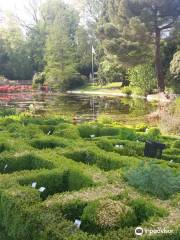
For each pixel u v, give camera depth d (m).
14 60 64.38
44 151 8.53
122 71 45.06
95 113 25.05
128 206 5.30
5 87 47.00
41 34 63.66
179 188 6.02
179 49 37.12
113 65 46.03
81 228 5.07
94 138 10.93
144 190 5.96
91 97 38.75
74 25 60.03
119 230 4.65
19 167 8.05
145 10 34.47
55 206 5.32
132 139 11.05
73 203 5.45
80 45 55.50
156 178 5.98
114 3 37.38
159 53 36.69
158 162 8.13
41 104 30.97
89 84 51.97
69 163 7.50
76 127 12.22
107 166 8.16
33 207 5.22
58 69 49.97
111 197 5.54
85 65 55.84
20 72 64.50
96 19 55.94
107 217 4.98
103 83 50.34
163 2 33.75
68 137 11.07
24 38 66.19
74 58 53.34
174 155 9.24
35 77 54.19
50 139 9.93
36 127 11.92
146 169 6.24
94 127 12.53
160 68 36.88
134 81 39.44
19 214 5.20
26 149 8.77
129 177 6.32
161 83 37.03
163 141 11.09
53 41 50.19
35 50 64.06
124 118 22.23
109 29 36.47
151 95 36.75
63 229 4.68
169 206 5.48
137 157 8.73
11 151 8.53
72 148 8.90
